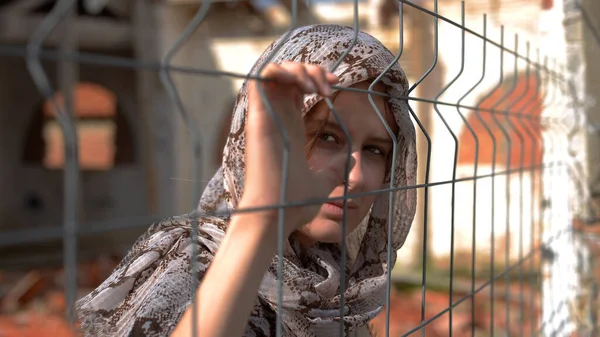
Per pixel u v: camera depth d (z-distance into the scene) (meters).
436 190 8.05
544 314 2.80
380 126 1.24
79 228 0.55
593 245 2.72
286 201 0.84
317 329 1.18
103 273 7.74
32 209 12.04
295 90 0.85
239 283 0.81
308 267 1.26
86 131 16.39
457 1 7.87
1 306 6.90
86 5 10.30
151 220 0.59
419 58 8.05
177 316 1.00
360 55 1.21
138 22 10.38
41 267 8.91
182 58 10.26
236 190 1.21
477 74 7.73
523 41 7.51
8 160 11.92
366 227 1.50
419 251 8.27
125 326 1.07
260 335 1.13
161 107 10.38
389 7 8.20
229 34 10.05
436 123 7.98
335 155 1.19
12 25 9.77
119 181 11.73
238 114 1.22
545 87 2.69
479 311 5.85
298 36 1.28
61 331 6.02
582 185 2.73
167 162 10.39
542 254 2.79
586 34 2.77
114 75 11.70
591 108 2.78
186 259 1.07
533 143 1.92
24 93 12.03
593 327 2.72
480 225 7.73
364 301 1.31
